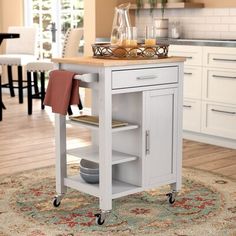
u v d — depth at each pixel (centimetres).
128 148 361
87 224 335
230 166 475
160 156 364
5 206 367
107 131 329
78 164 473
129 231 323
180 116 372
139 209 362
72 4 873
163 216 349
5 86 855
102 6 677
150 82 348
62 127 362
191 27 645
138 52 366
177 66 363
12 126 639
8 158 495
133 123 354
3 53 919
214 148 543
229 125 539
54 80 348
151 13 685
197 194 395
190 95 570
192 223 336
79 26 870
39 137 583
